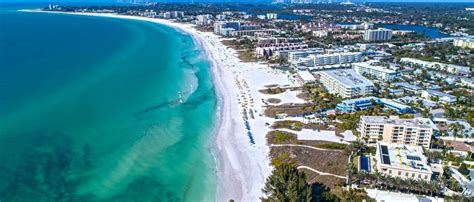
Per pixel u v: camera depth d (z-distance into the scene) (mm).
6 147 119500
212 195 101562
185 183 107250
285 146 128500
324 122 152250
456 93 194500
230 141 135125
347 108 167375
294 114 163375
